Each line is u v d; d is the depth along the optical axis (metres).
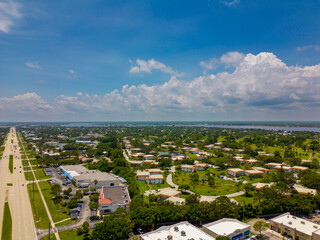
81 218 124.81
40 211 133.50
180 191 159.25
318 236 93.50
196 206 120.00
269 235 107.06
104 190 156.88
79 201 151.38
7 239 101.31
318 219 124.94
